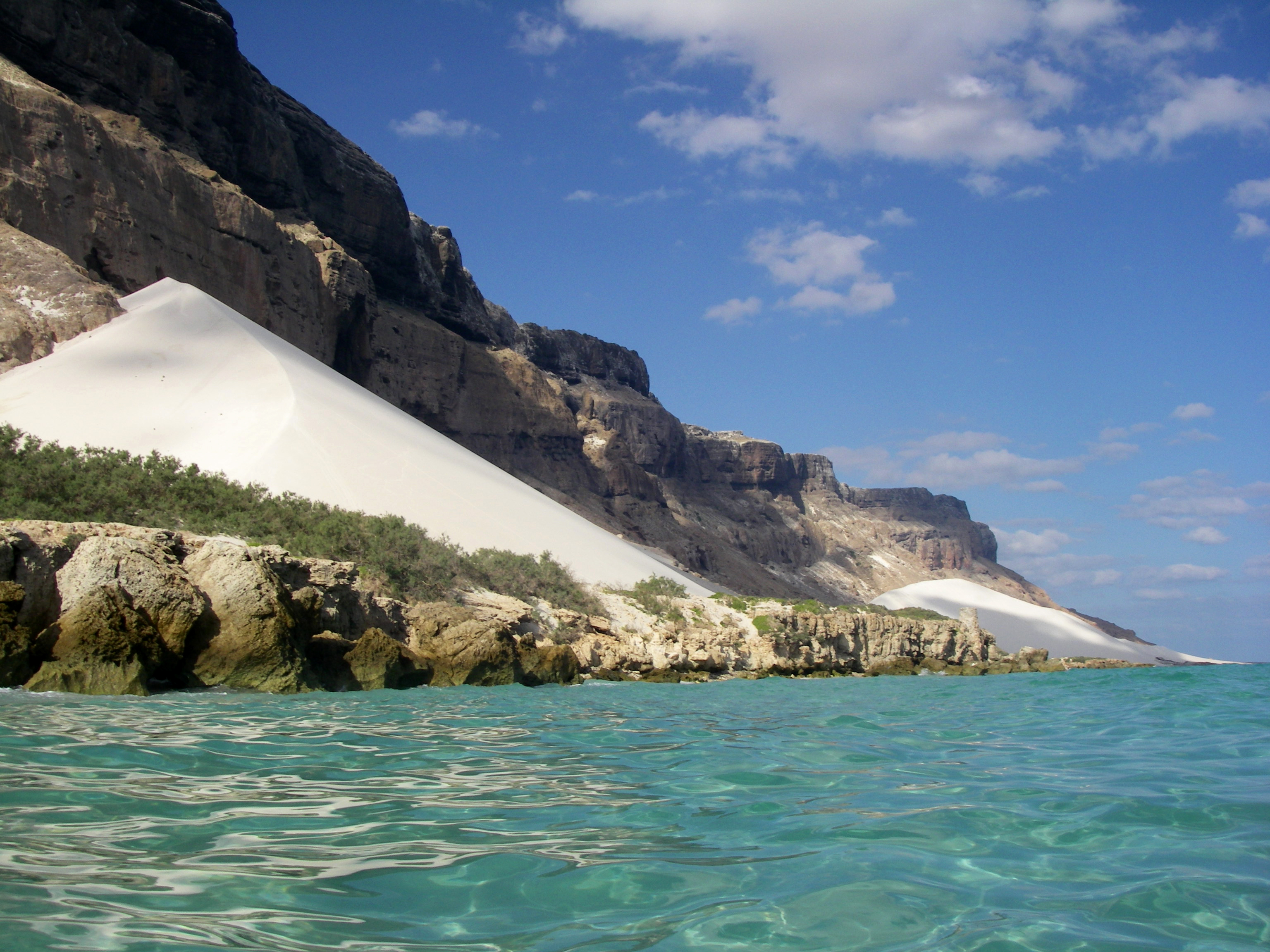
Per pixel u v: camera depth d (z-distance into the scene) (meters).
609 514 106.38
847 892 5.98
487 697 21.95
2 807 7.51
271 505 34.88
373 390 77.25
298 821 7.52
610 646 33.75
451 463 52.00
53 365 45.38
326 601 24.27
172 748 10.85
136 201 55.34
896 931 5.33
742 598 52.12
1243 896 5.95
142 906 5.33
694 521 133.75
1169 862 6.70
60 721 12.93
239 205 62.44
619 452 116.81
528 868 6.41
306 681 21.28
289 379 48.66
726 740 13.67
